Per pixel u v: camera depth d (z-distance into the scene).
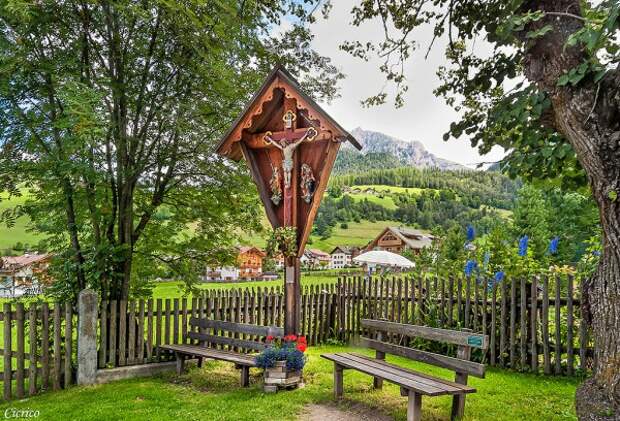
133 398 5.70
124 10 6.29
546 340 6.90
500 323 7.50
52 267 6.98
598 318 3.74
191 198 8.38
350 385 6.01
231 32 7.67
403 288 9.28
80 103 5.77
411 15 7.21
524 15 3.81
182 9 6.11
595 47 3.53
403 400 5.38
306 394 5.63
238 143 6.75
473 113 6.77
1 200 6.73
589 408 3.65
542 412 5.00
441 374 6.89
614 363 3.57
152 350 7.30
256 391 5.86
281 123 6.70
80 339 6.51
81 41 6.80
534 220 20.25
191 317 7.71
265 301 9.15
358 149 6.14
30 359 6.29
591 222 20.08
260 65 8.87
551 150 4.45
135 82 7.38
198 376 6.75
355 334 9.77
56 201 7.04
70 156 6.48
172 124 7.25
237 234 8.84
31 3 5.85
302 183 6.41
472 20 5.88
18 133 6.42
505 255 8.63
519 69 5.41
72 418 4.96
